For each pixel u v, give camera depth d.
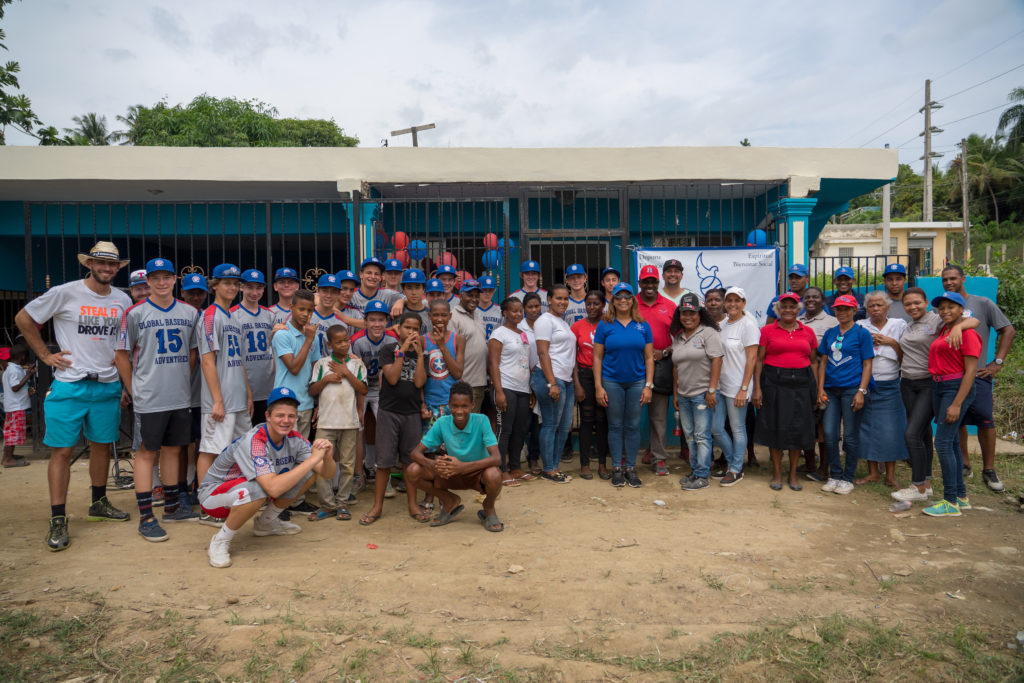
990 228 37.62
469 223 9.05
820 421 5.95
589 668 2.80
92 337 4.42
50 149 7.62
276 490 3.97
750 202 8.97
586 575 3.76
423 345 5.00
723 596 3.52
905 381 5.21
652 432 6.23
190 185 8.15
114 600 3.43
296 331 4.98
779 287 7.57
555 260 9.47
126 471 6.21
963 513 4.91
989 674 2.74
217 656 2.89
